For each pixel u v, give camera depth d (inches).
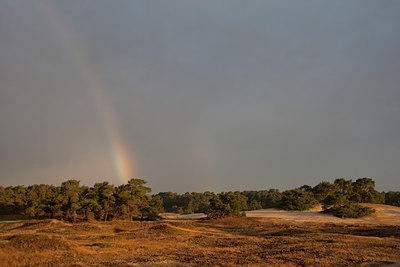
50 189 4813.0
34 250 1118.4
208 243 1466.5
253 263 927.0
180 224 2519.7
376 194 5073.8
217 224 2805.1
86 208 2974.9
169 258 1058.7
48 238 1283.2
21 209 4276.6
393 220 3053.6
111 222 2817.4
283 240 1482.5
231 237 1745.8
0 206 3885.3
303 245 1254.9
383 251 1035.3
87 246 1346.0
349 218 3206.2
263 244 1371.8
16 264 946.1
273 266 874.8
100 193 3230.8
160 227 2128.4
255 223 2881.4
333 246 1177.4
